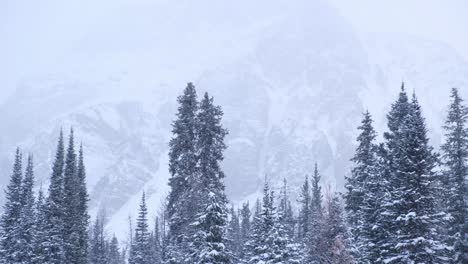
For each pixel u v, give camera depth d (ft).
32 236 168.35
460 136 115.65
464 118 116.57
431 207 90.07
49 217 166.30
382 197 104.17
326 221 117.19
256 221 136.98
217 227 91.76
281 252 123.44
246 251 143.84
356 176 123.44
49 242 161.27
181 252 110.83
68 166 180.65
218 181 111.55
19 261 165.07
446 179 112.47
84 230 193.57
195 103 114.11
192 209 107.65
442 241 96.07
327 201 120.88
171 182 112.57
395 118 114.32
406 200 90.12
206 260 89.97
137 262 207.72
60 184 172.45
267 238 124.67
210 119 111.65
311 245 122.83
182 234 109.29
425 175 88.99
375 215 109.40
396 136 107.34
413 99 100.27
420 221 87.76
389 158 109.19
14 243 168.14
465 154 114.11
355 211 121.80
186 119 113.09
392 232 97.09
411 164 90.84
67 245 168.86
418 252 86.53
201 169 110.22
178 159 113.09
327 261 112.57
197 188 108.27
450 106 119.14
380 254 103.04
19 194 180.75
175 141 112.27
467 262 108.37
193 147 111.24
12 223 172.35
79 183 196.75
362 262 110.83
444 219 90.02
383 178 110.73
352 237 118.73
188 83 114.93
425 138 94.27
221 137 112.57
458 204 111.96
